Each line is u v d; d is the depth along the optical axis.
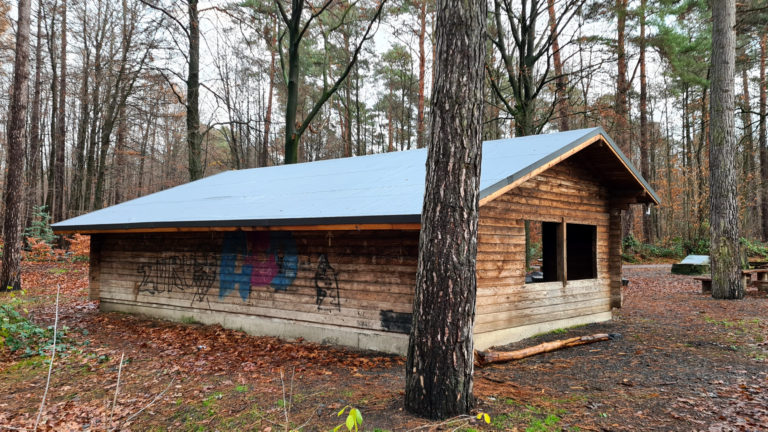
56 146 27.91
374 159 12.08
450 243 4.75
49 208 28.00
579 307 10.20
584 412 5.02
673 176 39.59
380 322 8.06
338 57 34.50
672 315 11.13
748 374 6.27
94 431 5.08
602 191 10.98
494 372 6.68
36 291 16.25
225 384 6.43
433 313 4.79
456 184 4.75
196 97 22.02
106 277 12.93
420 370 4.86
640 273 22.36
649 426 4.62
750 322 9.59
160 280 11.66
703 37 23.59
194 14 21.00
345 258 8.59
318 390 6.02
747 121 31.75
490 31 22.09
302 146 46.06
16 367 7.64
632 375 6.42
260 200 10.05
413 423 4.65
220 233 10.55
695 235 30.52
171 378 6.80
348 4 23.17
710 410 4.99
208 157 41.16
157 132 35.12
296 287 9.25
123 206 12.98
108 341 9.41
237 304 10.16
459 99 4.78
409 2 22.92
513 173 7.27
